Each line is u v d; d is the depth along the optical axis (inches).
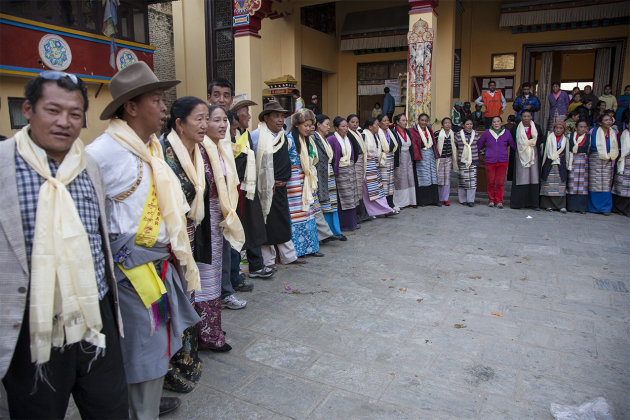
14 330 59.1
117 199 78.6
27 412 66.0
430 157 338.3
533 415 101.1
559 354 127.5
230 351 129.3
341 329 142.9
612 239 246.1
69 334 62.5
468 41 525.3
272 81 405.7
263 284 181.5
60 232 61.2
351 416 100.9
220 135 114.5
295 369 120.2
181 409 103.4
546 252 222.2
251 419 100.2
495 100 446.9
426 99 379.6
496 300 165.0
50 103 59.3
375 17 553.3
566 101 445.1
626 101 426.9
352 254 220.7
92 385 70.8
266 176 172.9
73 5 346.0
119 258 79.7
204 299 123.0
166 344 86.1
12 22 306.0
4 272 58.7
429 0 365.7
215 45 428.8
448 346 132.1
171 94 482.3
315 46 534.0
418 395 108.7
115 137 78.2
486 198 377.1
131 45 394.9
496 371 118.9
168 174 83.1
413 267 201.5
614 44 472.4
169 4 471.5
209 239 112.7
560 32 489.4
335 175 251.9
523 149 319.0
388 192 308.3
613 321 147.8
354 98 586.2
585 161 311.9
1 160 58.8
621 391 109.9
